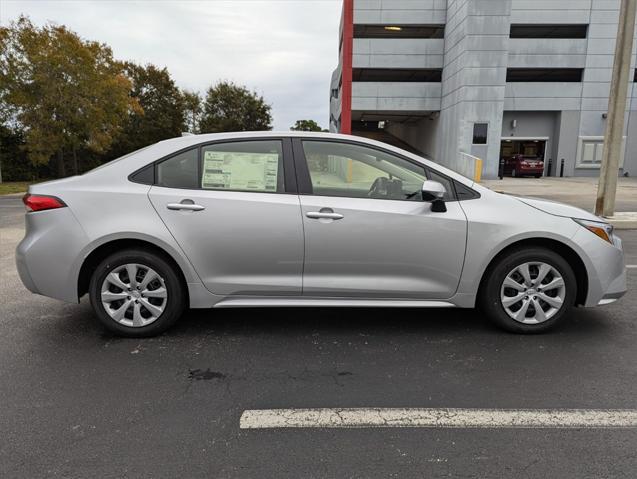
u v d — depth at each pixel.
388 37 33.06
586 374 3.20
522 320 3.84
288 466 2.27
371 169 3.80
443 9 29.47
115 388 3.02
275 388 3.03
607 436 2.50
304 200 3.66
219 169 3.75
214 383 3.10
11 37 21.80
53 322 4.19
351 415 2.71
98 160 32.34
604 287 3.77
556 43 28.00
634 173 28.66
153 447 2.42
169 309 3.78
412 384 3.08
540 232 3.68
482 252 3.68
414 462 2.30
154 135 40.31
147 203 3.65
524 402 2.85
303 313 4.42
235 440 2.48
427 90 30.70
